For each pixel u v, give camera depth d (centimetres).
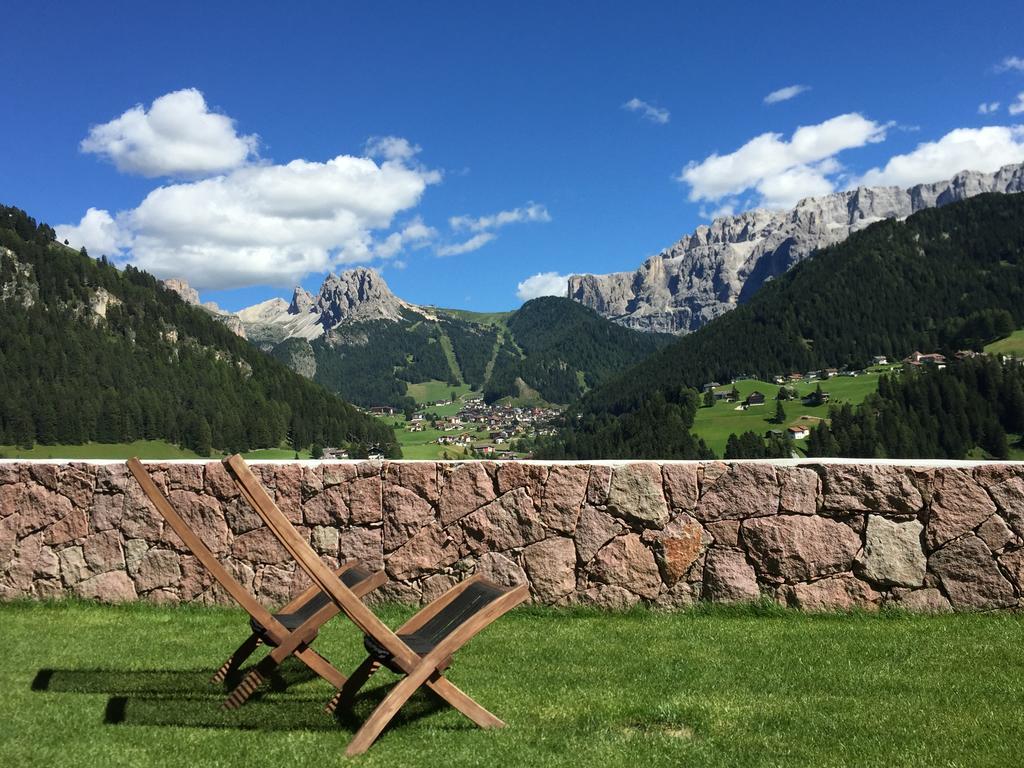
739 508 615
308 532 681
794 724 385
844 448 10419
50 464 721
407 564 665
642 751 356
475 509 656
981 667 468
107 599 698
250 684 415
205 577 688
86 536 709
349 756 354
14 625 626
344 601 365
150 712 417
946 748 348
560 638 563
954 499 586
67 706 425
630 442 12912
